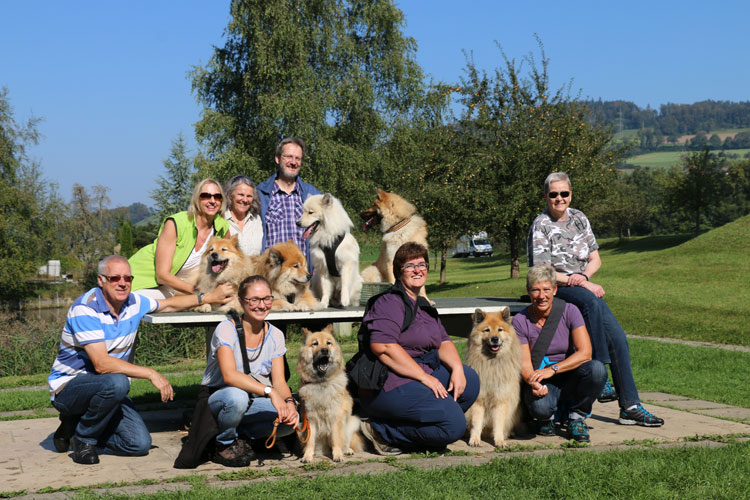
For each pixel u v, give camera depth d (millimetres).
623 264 30344
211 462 4340
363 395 4629
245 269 5270
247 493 3434
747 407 6344
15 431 5402
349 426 4551
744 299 18562
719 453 4145
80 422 4305
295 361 9945
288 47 24594
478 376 4715
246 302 4332
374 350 4477
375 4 27578
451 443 4551
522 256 58625
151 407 6504
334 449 4316
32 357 12031
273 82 24719
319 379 4281
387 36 28016
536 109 27391
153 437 5168
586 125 28062
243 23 24828
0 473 4023
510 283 28359
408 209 6336
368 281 6477
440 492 3416
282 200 6434
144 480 3814
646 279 24953
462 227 28625
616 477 3641
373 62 27859
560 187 5527
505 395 4684
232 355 4277
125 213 62031
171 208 32250
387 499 3316
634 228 90375
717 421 5539
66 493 3551
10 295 34844
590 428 5246
